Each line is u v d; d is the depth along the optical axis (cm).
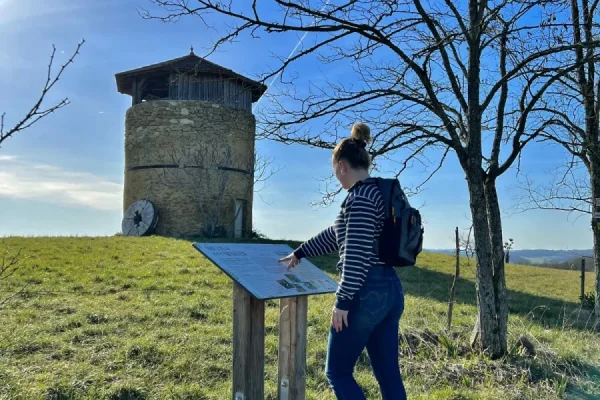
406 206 328
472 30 630
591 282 1892
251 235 2812
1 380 519
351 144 339
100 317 797
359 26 588
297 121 651
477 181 652
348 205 319
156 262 1431
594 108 912
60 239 1925
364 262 304
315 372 580
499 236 665
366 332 321
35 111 289
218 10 539
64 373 549
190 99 2622
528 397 527
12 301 891
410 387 541
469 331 750
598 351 707
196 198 2581
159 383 544
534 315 1058
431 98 652
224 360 614
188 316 830
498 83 632
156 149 2612
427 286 1388
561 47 589
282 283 346
